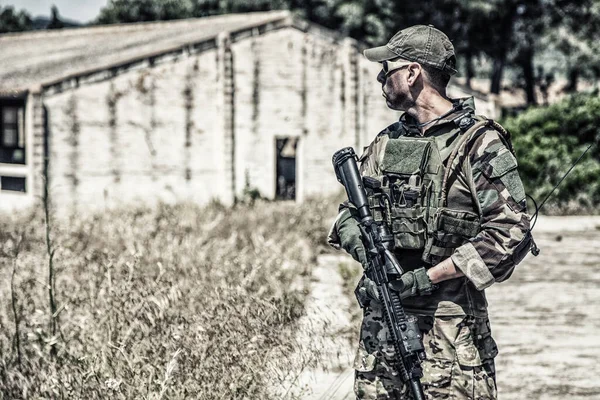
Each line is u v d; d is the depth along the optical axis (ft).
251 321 24.89
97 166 102.83
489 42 203.41
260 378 23.81
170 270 39.47
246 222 72.28
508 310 45.62
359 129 112.57
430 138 17.07
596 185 100.12
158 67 105.09
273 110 109.91
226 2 219.00
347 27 192.34
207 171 107.45
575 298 48.98
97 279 35.55
